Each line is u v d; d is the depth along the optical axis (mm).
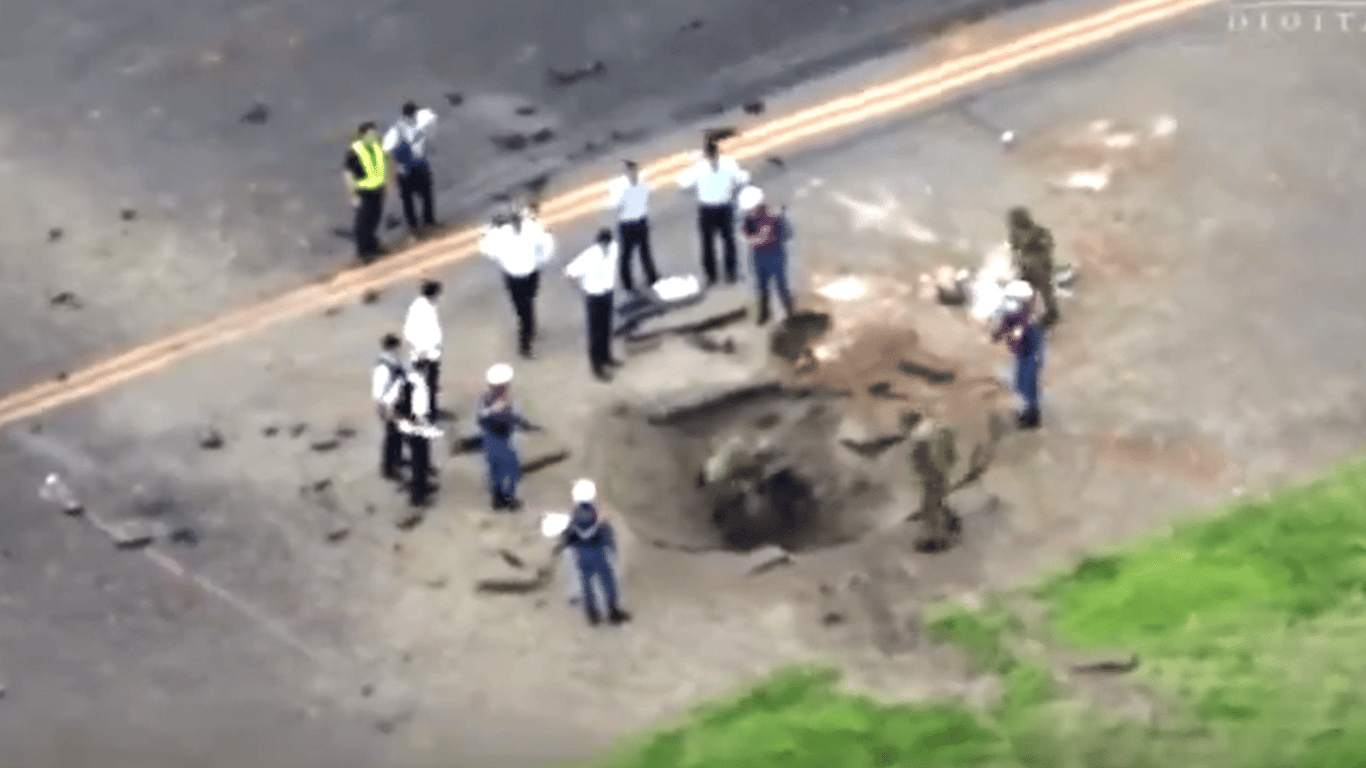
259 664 49031
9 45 72125
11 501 53781
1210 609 48906
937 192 62844
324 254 62188
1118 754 45469
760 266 56500
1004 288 56500
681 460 53844
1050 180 63000
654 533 51719
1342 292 58000
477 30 71625
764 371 56281
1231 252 59625
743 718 46906
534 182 64688
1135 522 51438
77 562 51969
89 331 59688
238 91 69438
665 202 63281
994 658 47938
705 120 67000
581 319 58594
